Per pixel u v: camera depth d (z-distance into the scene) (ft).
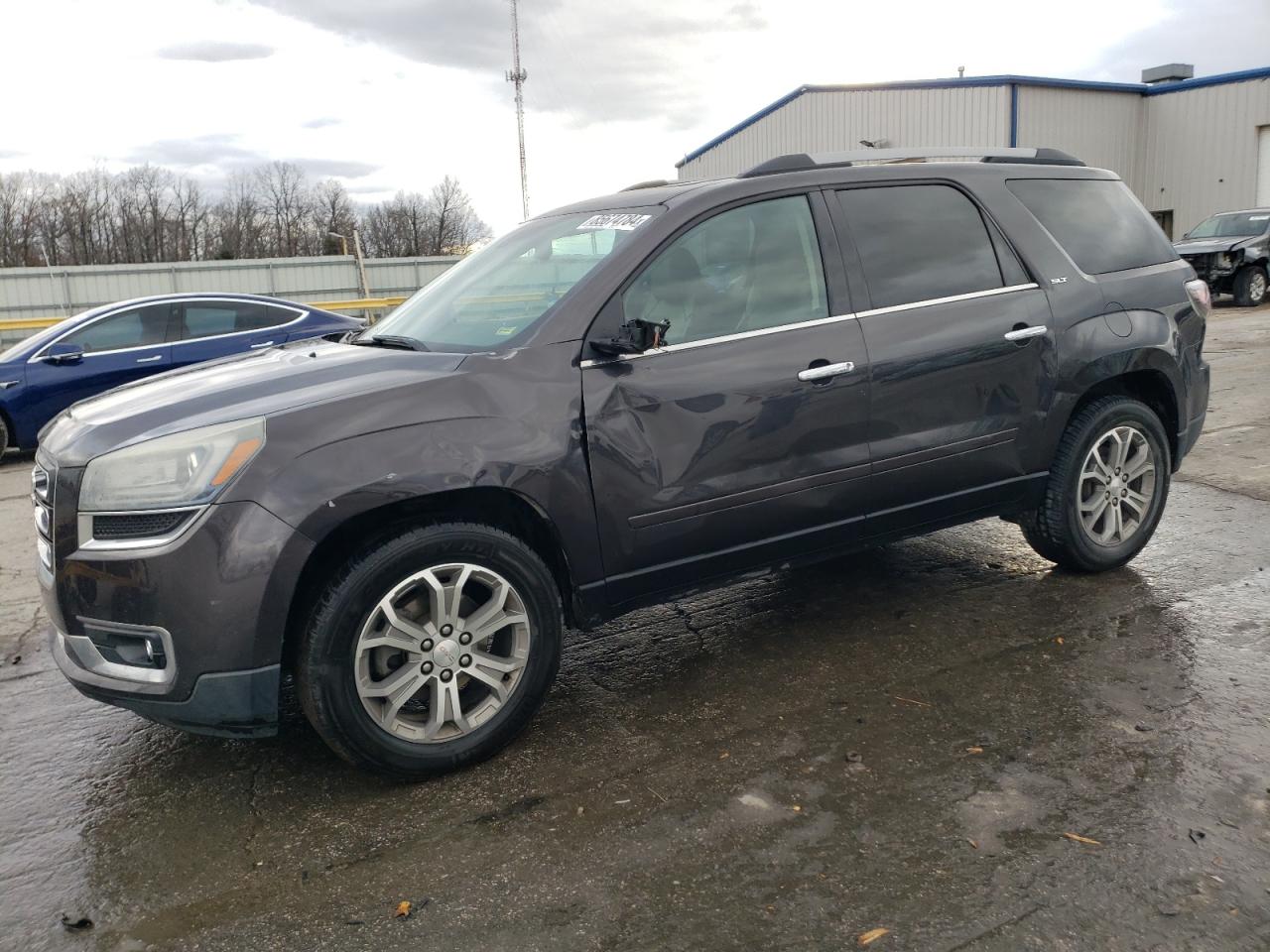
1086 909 7.45
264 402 9.40
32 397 30.30
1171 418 14.98
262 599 8.76
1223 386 31.58
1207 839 8.23
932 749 9.97
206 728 9.04
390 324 12.77
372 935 7.59
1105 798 8.91
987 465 12.89
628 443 10.34
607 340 10.18
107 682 9.12
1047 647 12.28
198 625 8.74
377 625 9.39
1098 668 11.59
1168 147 100.01
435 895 8.05
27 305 97.09
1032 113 92.89
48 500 9.48
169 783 10.16
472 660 9.87
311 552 8.89
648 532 10.60
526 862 8.43
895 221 12.45
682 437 10.63
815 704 11.12
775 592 14.88
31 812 9.72
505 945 7.40
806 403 11.30
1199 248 62.08
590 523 10.25
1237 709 10.43
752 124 112.06
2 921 8.02
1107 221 14.48
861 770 9.64
